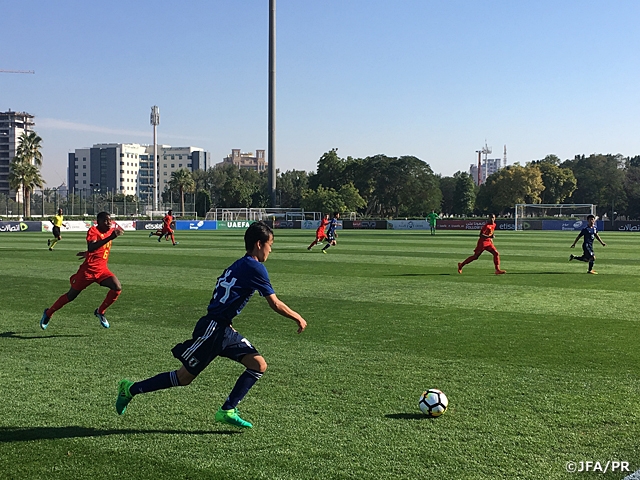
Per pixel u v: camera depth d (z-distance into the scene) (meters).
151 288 14.41
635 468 4.36
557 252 27.95
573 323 9.93
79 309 11.41
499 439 4.89
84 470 4.34
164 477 4.22
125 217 68.88
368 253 26.77
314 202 80.88
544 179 98.44
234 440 4.89
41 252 27.00
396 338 8.75
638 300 12.57
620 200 102.88
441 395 5.46
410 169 99.06
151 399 5.93
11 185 72.56
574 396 6.00
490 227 17.69
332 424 5.23
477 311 11.14
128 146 174.75
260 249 5.20
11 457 4.57
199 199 104.50
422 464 4.42
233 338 5.09
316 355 7.72
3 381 6.60
